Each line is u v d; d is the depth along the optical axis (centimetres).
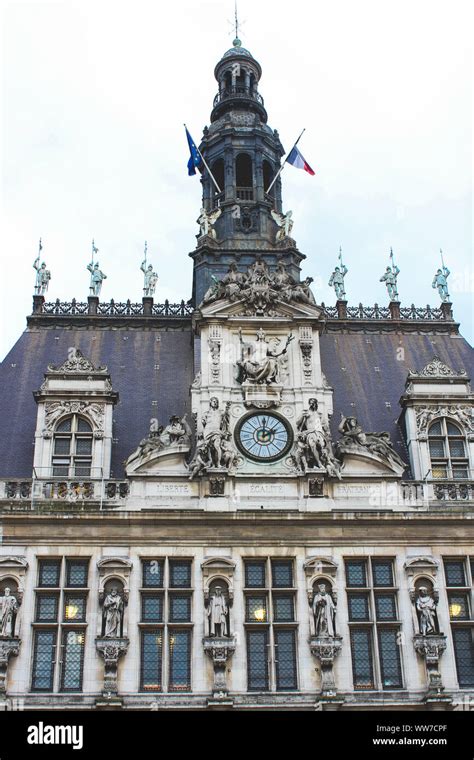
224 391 4200
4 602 3666
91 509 3853
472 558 3916
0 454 4203
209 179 5478
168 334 4975
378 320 5109
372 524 3919
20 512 3819
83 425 4172
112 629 3653
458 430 4303
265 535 3875
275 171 5578
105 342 4906
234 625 3725
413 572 3850
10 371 4688
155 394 4584
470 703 3634
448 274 5353
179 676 3653
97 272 5250
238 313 4372
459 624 3794
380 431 4469
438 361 4469
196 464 3972
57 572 3794
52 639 3678
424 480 4044
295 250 5159
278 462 4059
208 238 5144
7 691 3550
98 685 3584
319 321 4375
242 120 5619
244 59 5969
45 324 4984
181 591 3769
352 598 3828
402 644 3738
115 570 3772
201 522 3869
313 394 4209
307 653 3694
